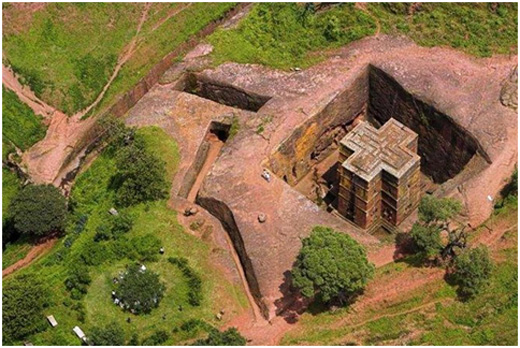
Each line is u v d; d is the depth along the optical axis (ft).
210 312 287.07
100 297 288.71
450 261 289.33
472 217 305.53
